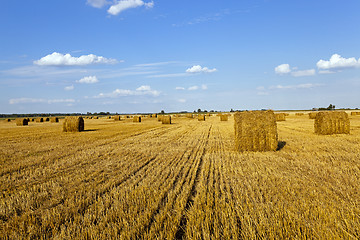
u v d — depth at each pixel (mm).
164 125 37250
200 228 4445
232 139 18719
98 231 4395
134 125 38031
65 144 16750
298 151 12219
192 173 8539
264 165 9273
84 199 6176
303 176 7449
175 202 5789
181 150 13680
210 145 15586
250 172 8281
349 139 15586
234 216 4719
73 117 27062
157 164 10125
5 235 4406
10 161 11141
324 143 14281
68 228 4535
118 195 6328
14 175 8781
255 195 5922
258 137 12898
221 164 9805
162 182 7445
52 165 10281
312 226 4199
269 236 3949
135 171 9133
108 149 14336
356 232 3984
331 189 6227
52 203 5871
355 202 5180
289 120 42812
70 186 7289
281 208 4922
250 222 4434
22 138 20734
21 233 4438
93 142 17703
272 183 6836
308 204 5152
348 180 6871
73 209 5398
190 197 6156
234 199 5824
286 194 5812
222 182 7230
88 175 8570
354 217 4469
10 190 7160
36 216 5238
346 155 10594
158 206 5594
